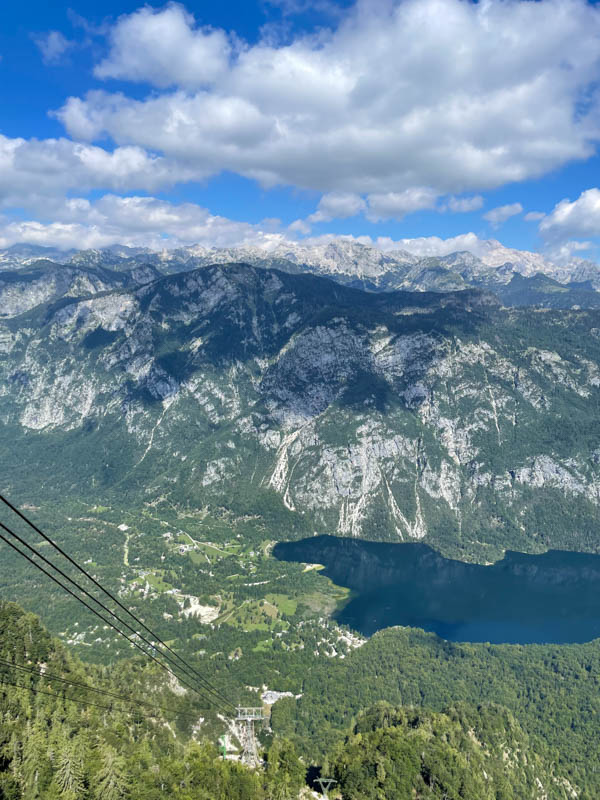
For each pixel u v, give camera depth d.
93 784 162.62
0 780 155.38
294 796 186.75
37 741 170.50
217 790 178.75
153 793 166.12
